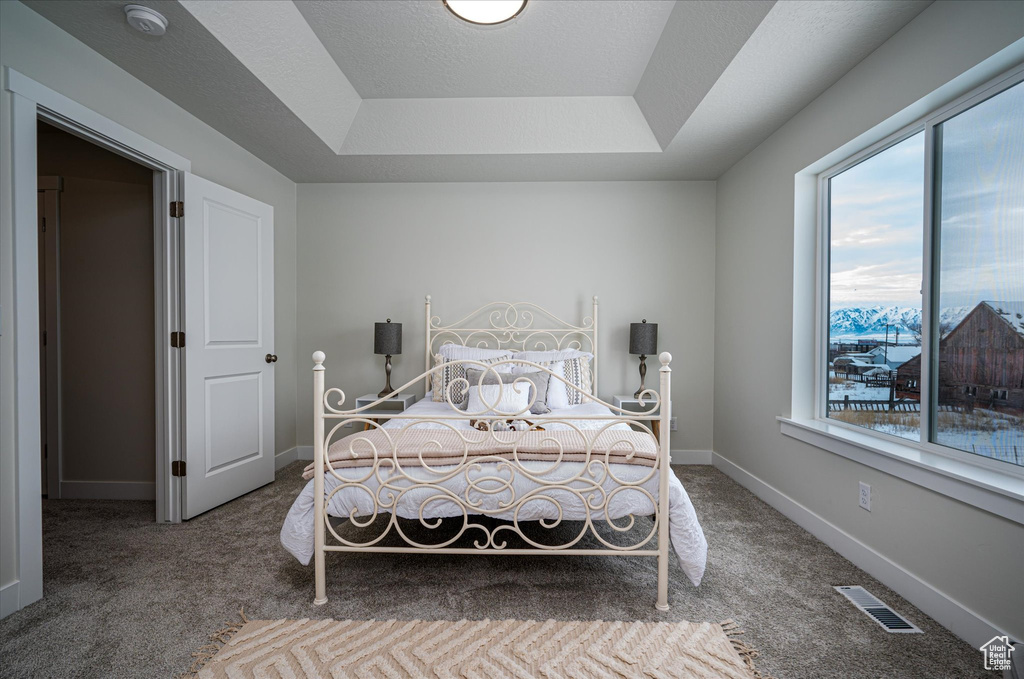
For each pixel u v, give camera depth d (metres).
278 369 3.81
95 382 3.12
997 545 1.52
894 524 1.95
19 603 1.80
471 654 1.55
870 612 1.79
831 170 2.63
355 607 1.82
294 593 1.92
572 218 3.99
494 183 4.01
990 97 1.71
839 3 1.82
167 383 2.67
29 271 1.84
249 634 1.64
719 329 3.86
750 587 1.97
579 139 3.32
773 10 1.87
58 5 1.85
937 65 1.78
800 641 1.62
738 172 3.52
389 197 4.04
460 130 3.32
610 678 1.44
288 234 3.94
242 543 2.39
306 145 3.24
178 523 2.65
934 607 1.74
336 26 2.45
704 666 1.50
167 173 2.66
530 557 2.23
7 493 1.78
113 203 3.09
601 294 3.99
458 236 4.02
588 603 1.85
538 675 1.46
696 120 2.84
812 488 2.54
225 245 2.95
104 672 1.47
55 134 3.09
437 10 2.33
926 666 1.50
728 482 3.46
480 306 4.02
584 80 2.98
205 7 1.95
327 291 4.06
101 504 2.99
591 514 1.87
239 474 3.07
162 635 1.65
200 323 2.75
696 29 2.24
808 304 2.78
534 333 4.02
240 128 2.98
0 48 1.78
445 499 1.88
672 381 4.00
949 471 1.66
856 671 1.48
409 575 2.05
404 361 4.05
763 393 3.12
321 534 1.85
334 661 1.51
